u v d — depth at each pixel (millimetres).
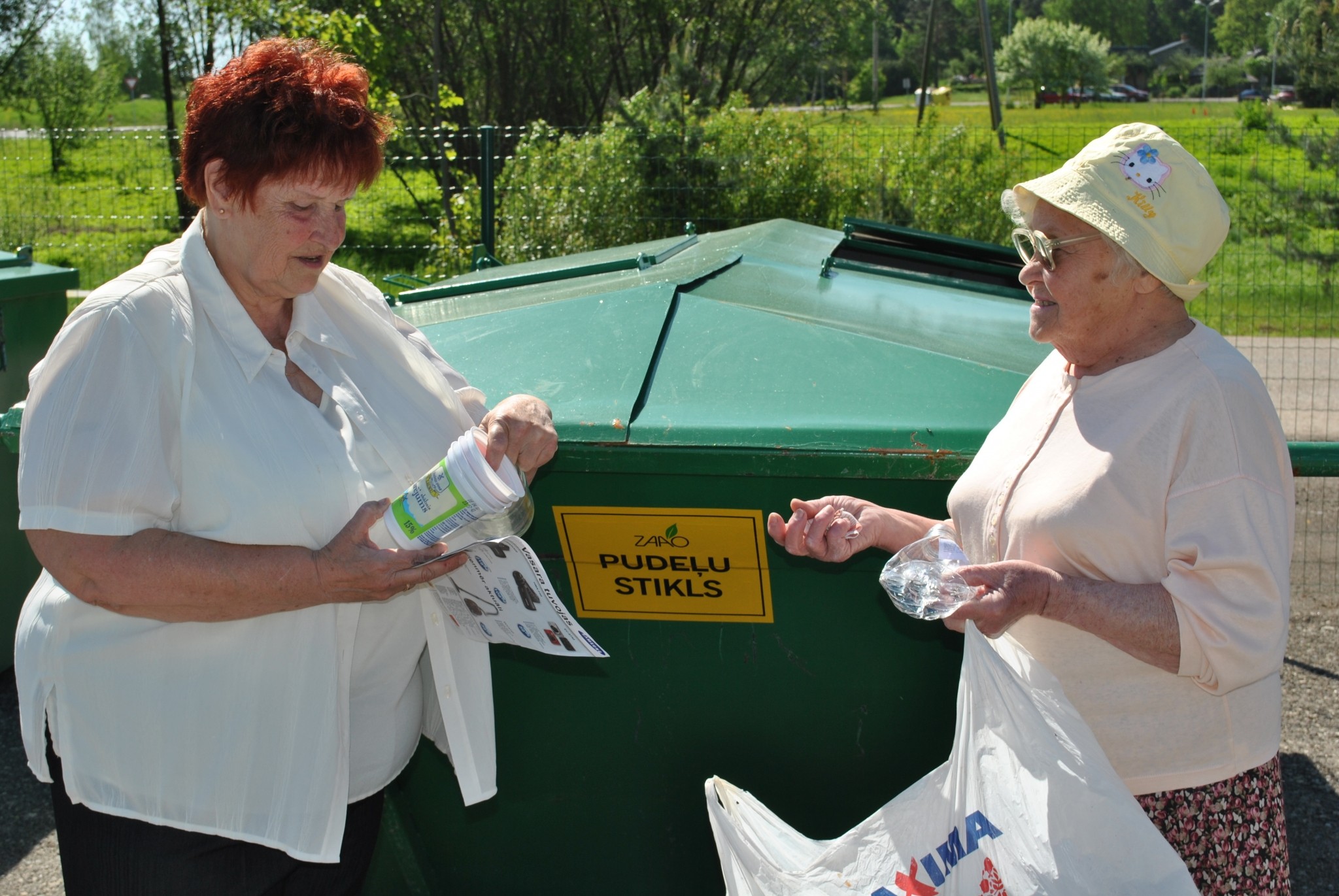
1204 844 1528
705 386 1927
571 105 20281
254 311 1527
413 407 1646
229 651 1498
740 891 1637
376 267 8492
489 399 1952
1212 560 1366
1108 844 1397
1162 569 1441
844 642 1870
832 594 1848
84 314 1381
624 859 2059
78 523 1349
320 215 1435
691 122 7270
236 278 1479
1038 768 1432
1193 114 24828
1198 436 1389
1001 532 1547
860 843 1568
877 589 1835
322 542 1485
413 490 1431
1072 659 1527
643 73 20438
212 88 1381
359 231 9227
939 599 1420
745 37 20266
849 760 1932
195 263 1456
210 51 15609
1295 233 7555
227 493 1438
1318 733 3279
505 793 2055
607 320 2201
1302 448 1859
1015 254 3332
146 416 1380
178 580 1389
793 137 7184
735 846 1643
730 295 2375
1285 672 3637
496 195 7059
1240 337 8164
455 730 1735
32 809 2996
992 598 1408
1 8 17953
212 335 1455
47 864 2768
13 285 3439
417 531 1426
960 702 1507
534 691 1980
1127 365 1484
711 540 1836
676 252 3070
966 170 7121
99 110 20000
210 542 1415
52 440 1343
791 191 6840
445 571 1457
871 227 3348
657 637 1914
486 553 1476
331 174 1390
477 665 1760
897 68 64125
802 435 1769
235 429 1437
